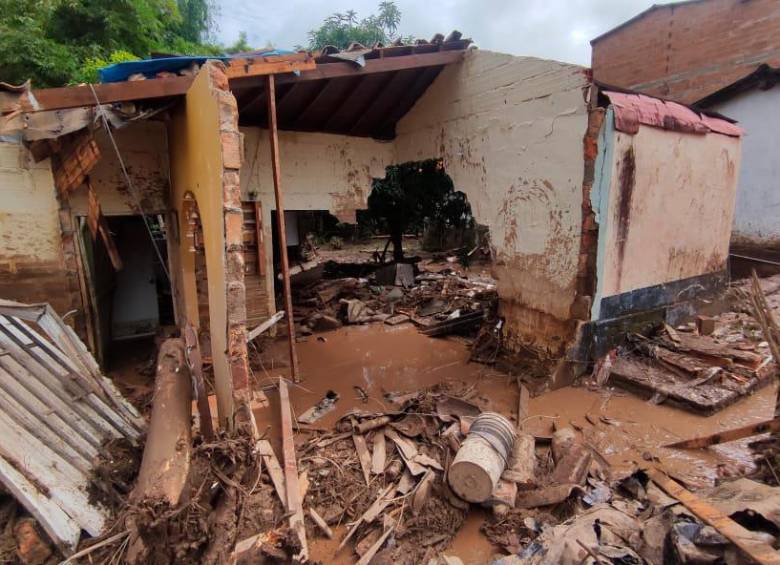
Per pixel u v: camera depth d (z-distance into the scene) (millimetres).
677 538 2762
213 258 4590
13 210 5586
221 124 3848
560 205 5910
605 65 14125
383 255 14031
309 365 7281
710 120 6840
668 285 6781
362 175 9281
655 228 6273
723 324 7328
